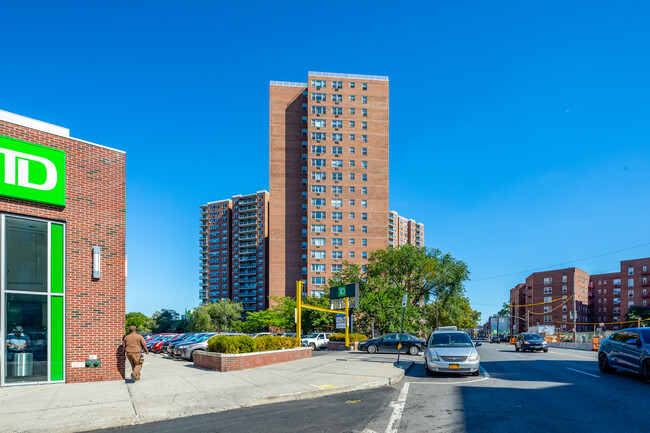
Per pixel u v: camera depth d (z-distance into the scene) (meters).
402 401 10.34
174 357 26.34
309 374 14.91
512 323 127.94
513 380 13.91
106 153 15.32
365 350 30.61
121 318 14.88
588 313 111.94
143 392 11.72
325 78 91.69
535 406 9.58
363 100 92.31
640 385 12.70
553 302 106.12
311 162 89.19
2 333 12.47
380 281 52.91
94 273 14.34
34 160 13.45
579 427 7.77
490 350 38.44
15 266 12.92
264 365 18.19
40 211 13.52
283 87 94.88
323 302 59.91
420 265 56.84
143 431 8.17
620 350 14.64
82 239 14.36
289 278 89.00
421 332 59.75
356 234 88.69
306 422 8.40
